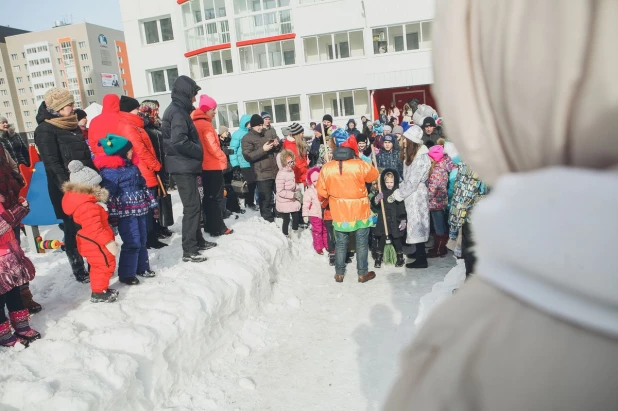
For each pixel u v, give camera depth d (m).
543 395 0.34
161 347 2.98
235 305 3.88
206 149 5.06
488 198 0.42
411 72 19.02
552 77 0.35
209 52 22.14
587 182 0.33
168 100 24.31
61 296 3.63
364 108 20.47
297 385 3.15
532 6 0.36
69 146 3.79
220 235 5.24
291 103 21.44
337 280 5.02
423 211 5.11
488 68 0.40
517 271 0.37
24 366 2.55
